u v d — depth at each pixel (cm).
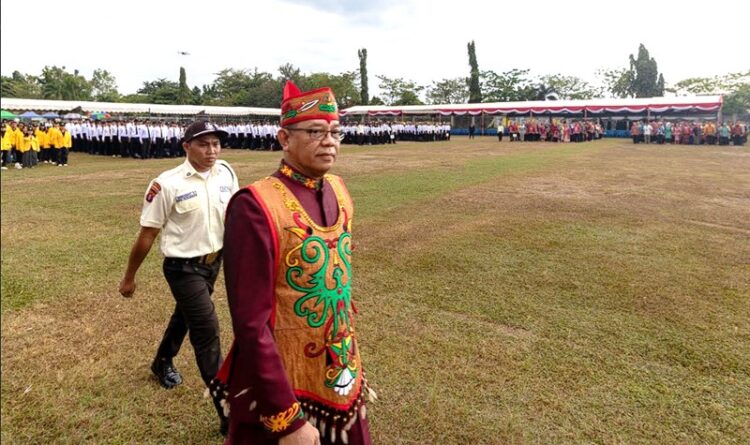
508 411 310
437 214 873
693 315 447
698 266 585
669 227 782
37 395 323
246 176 1391
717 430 291
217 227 294
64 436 286
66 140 1775
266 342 152
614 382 341
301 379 171
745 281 534
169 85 7569
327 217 178
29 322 427
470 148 2689
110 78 7519
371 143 3134
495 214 875
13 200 992
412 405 316
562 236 721
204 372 282
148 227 282
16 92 6162
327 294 173
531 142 3388
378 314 451
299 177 175
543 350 385
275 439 155
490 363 367
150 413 308
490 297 491
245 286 155
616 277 546
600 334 411
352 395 182
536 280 538
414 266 585
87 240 688
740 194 1107
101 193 1085
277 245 162
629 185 1237
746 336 405
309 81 6094
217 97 7056
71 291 497
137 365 362
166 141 2156
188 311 282
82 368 356
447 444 282
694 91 5369
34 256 609
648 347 388
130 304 468
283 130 174
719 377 346
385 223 802
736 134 2981
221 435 290
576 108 3850
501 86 6003
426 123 3694
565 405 316
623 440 284
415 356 377
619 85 6172
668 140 3184
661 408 312
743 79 5109
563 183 1265
